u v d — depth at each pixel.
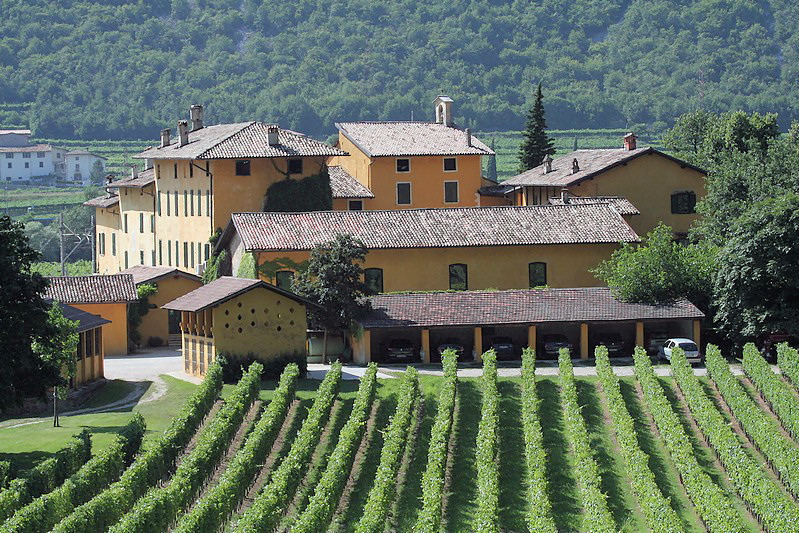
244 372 99.12
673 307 117.12
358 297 114.19
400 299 116.12
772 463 80.00
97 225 188.12
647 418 92.81
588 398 97.62
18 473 69.75
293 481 72.06
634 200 146.25
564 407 93.44
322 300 112.00
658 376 105.94
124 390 102.56
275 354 105.38
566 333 119.56
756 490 71.19
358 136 163.00
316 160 143.25
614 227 128.00
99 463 70.50
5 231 76.81
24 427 87.62
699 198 147.50
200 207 142.50
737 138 166.12
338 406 94.56
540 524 65.38
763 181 130.38
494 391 92.56
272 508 65.62
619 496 75.69
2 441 82.94
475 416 92.44
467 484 77.44
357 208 151.50
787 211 113.12
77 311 104.69
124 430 78.50
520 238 124.81
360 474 79.50
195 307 104.94
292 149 141.50
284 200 141.25
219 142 141.00
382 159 158.75
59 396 87.19
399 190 159.62
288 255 119.88
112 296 123.19
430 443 80.12
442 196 161.38
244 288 104.00
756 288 114.06
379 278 122.56
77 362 100.44
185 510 69.94
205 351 106.75
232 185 139.38
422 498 73.88
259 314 105.06
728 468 77.62
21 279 75.81
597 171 145.25
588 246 126.31
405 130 166.50
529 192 158.75
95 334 105.25
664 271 118.69
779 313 113.00
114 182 185.75
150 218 160.75
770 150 137.75
